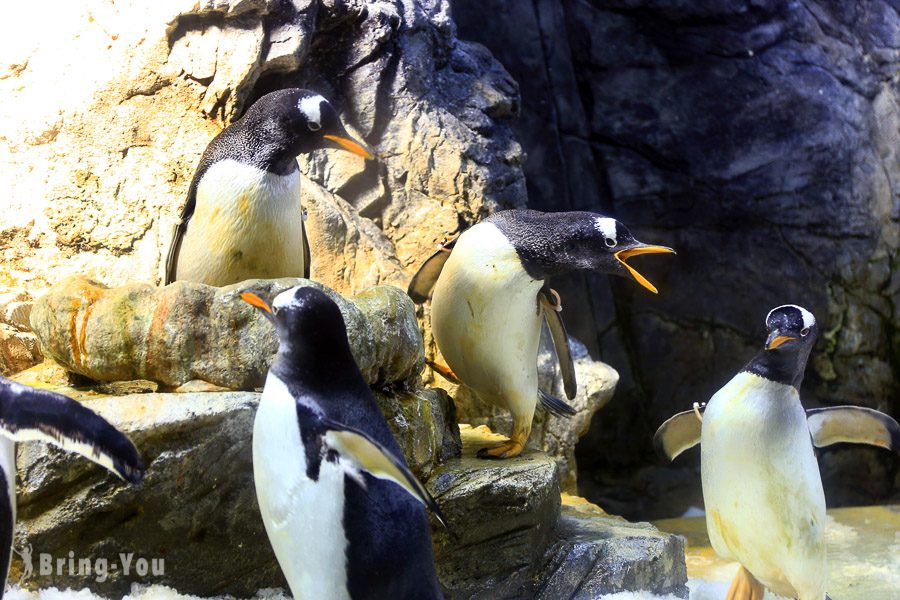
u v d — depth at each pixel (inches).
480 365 231.9
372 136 290.2
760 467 181.2
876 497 394.0
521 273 222.7
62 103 263.1
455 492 193.5
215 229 201.3
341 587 143.5
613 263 219.1
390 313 195.9
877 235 398.0
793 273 390.9
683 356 393.7
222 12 264.1
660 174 390.9
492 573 195.8
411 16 300.8
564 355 247.6
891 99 404.2
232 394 169.0
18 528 156.7
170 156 261.3
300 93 201.9
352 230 276.2
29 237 251.0
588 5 389.1
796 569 189.2
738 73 388.8
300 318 145.7
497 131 320.5
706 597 217.0
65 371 191.6
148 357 175.6
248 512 171.6
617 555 203.0
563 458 297.6
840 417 201.5
